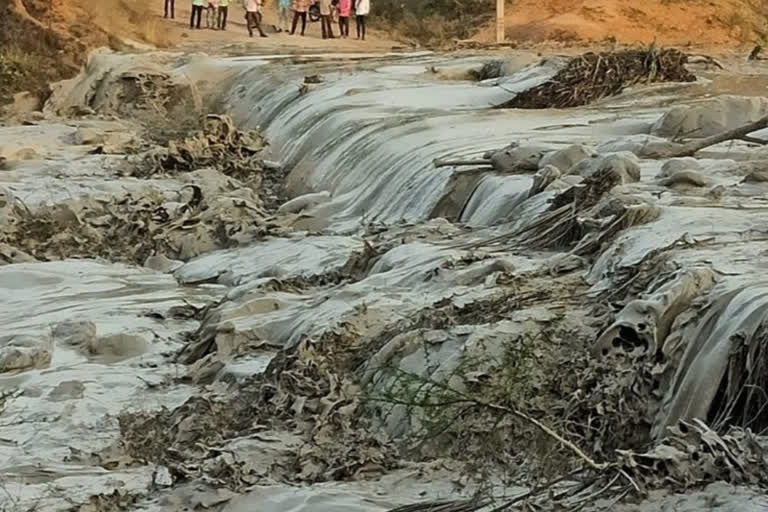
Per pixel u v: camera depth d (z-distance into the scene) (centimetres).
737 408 1273
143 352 1892
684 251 1575
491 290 1653
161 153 3278
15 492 1329
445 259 1855
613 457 1255
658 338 1382
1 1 5253
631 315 1402
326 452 1330
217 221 2566
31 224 2642
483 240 1995
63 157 3456
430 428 1339
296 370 1531
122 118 4312
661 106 3234
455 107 3428
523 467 1253
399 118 3123
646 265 1565
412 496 1218
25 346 1875
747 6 7006
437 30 6669
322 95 3712
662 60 3506
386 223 2491
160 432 1504
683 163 2092
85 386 1738
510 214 2167
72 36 5272
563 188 2108
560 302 1578
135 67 4450
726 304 1360
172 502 1255
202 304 2144
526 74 3781
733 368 1285
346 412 1422
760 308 1305
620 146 2417
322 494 1223
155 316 2081
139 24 5653
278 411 1461
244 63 4544
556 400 1367
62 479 1370
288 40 5988
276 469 1316
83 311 2117
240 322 1825
